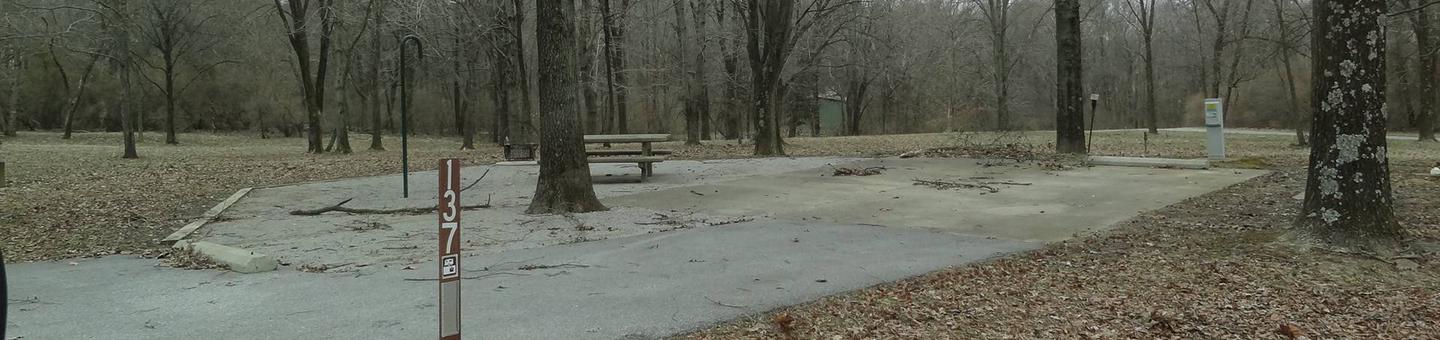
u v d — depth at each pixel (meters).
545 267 6.90
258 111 44.75
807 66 37.88
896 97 53.38
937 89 51.97
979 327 5.07
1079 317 5.33
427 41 31.12
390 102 52.44
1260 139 30.36
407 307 5.45
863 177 14.99
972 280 6.42
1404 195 10.62
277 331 4.88
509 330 4.87
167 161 22.59
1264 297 5.84
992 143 21.19
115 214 11.23
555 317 5.18
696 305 5.51
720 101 44.94
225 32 38.94
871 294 5.89
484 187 14.10
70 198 13.19
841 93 52.25
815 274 6.57
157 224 10.34
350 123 53.09
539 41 10.64
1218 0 43.72
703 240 8.30
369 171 18.34
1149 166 16.00
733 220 9.91
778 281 6.29
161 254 8.01
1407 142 27.89
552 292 5.91
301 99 43.62
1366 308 5.51
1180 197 11.51
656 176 15.56
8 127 36.41
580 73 27.31
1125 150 22.30
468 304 5.54
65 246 8.63
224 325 5.04
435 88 53.38
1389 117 38.16
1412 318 5.25
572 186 10.71
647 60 41.47
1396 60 33.88
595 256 7.43
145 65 39.59
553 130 10.63
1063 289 6.13
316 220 10.34
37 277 6.76
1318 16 7.31
